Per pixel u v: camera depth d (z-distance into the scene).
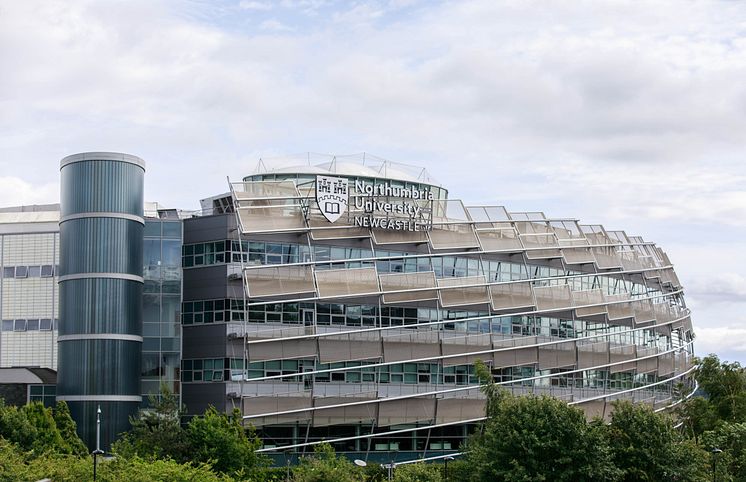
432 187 105.62
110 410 83.19
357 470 72.19
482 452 65.31
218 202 95.62
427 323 93.94
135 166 87.50
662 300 121.75
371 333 91.69
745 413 101.00
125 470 57.00
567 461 61.62
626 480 66.12
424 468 67.81
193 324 90.06
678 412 108.31
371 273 91.75
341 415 89.56
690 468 66.25
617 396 108.19
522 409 65.44
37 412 71.38
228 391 87.25
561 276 103.00
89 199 85.12
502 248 99.69
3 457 57.62
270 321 88.94
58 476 54.91
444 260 96.94
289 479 69.38
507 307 97.81
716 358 110.38
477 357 96.31
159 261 90.88
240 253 88.50
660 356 117.31
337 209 91.50
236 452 68.88
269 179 102.38
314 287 89.00
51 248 96.50
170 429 70.44
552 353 101.25
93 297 84.12
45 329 95.69
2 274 97.00
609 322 108.44
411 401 92.62
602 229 111.81
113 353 83.94
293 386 89.12
